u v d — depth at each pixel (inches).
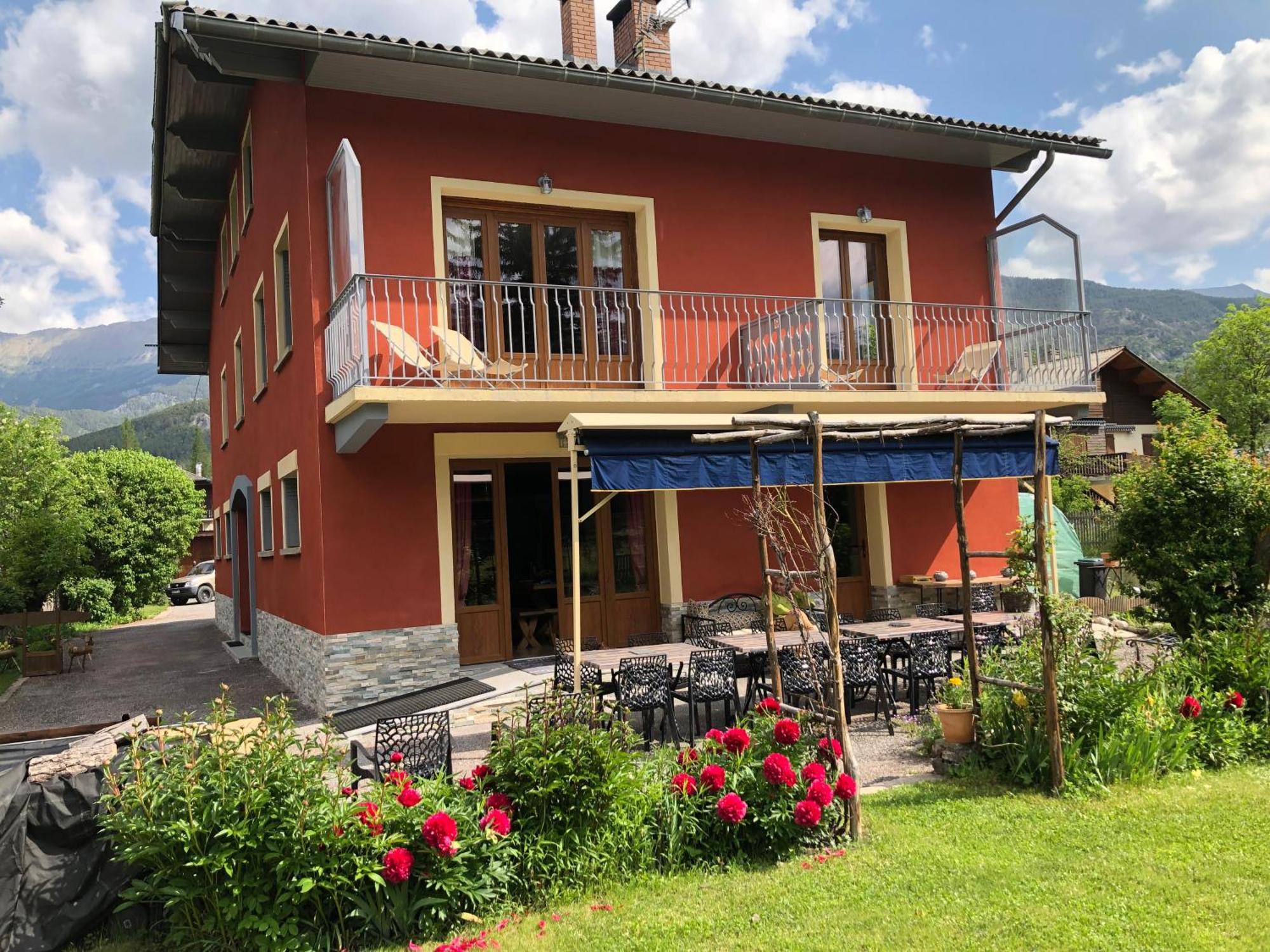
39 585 768.9
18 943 170.4
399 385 402.3
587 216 471.8
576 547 308.8
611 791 195.9
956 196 556.1
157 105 527.8
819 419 236.8
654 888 189.9
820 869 195.3
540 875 187.2
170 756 177.5
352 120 409.4
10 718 440.8
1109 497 1056.2
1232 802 224.7
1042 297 530.6
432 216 422.0
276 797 172.1
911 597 532.7
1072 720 254.8
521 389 385.7
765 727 232.5
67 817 178.2
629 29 586.2
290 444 460.8
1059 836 207.0
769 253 500.4
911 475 382.9
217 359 839.7
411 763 232.5
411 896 175.3
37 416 827.4
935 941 159.5
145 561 1044.5
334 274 396.2
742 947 160.7
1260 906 167.5
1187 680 290.2
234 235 653.3
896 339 534.3
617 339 476.7
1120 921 163.6
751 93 435.2
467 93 418.6
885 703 337.1
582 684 307.9
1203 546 349.1
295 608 459.5
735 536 488.7
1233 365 1524.4
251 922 161.8
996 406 501.0
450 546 417.4
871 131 492.7
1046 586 248.8
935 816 226.7
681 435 334.6
